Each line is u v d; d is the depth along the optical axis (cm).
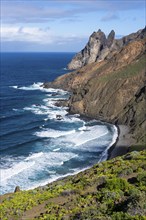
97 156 6047
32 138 7050
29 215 2097
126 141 6931
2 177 4991
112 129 7969
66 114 9444
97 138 7175
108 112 9150
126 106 9069
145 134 7112
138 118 8112
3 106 10425
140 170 2453
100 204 1886
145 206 1598
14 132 7494
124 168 2608
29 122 8438
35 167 5434
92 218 1628
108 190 2077
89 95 9856
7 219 2073
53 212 2014
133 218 1480
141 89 9381
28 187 4647
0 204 2402
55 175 5122
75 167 5475
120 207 1756
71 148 6450
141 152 3338
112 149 6431
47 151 6256
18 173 5162
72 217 1808
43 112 9638
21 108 10169
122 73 10588
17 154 6075
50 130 7744
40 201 2320
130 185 2117
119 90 9588
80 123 8512
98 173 2733
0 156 5947
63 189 2511
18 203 2377
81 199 2077
